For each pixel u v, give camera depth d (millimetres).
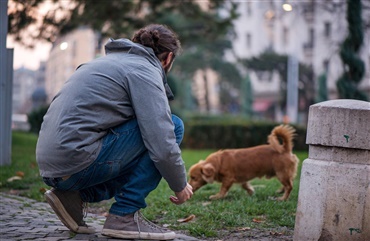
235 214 5742
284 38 64438
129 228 4301
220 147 18688
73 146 3967
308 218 4254
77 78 4125
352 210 4137
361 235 4141
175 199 4336
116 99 4094
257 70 62875
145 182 4262
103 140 4113
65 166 4020
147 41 4363
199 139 18859
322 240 4195
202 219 5551
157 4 20234
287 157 6859
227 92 67750
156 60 4316
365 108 4117
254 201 6449
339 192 4145
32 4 17406
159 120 4043
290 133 6906
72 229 4461
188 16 21422
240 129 18609
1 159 9617
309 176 4262
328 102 4273
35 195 6844
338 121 4133
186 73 63875
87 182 4168
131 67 4141
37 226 4879
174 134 4105
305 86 58188
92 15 19062
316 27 58969
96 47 22484
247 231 5059
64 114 4023
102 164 4109
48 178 4176
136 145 4164
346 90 16984
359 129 4105
